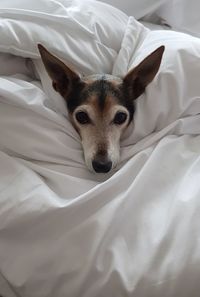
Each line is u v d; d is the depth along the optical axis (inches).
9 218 13.4
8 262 13.6
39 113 14.8
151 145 15.6
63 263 13.1
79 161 15.3
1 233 13.7
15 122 14.8
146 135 16.0
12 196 13.7
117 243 13.2
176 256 12.6
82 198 13.5
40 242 13.6
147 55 16.1
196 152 15.6
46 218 13.4
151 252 12.8
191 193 14.0
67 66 15.5
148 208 13.9
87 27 16.9
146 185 14.3
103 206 13.8
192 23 22.7
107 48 17.2
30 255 13.4
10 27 15.4
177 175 14.8
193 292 12.5
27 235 13.7
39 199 13.6
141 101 16.0
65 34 16.4
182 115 16.2
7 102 14.9
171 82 15.6
